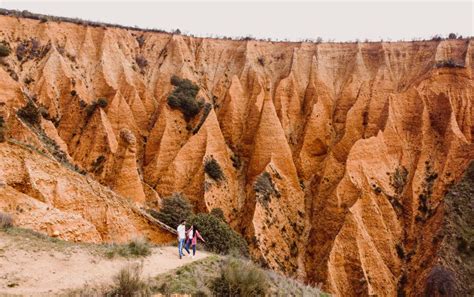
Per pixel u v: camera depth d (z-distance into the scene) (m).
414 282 42.06
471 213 42.38
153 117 61.81
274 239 47.09
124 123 57.22
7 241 18.92
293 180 53.69
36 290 14.88
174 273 18.72
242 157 58.19
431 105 54.78
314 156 57.53
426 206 47.53
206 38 73.31
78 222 26.03
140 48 71.00
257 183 50.44
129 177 42.22
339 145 55.47
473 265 38.75
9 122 38.56
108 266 18.77
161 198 50.72
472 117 52.81
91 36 65.31
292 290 21.12
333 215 47.69
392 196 49.00
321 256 46.09
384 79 60.50
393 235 46.41
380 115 56.22
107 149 50.09
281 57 70.00
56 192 27.98
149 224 32.16
